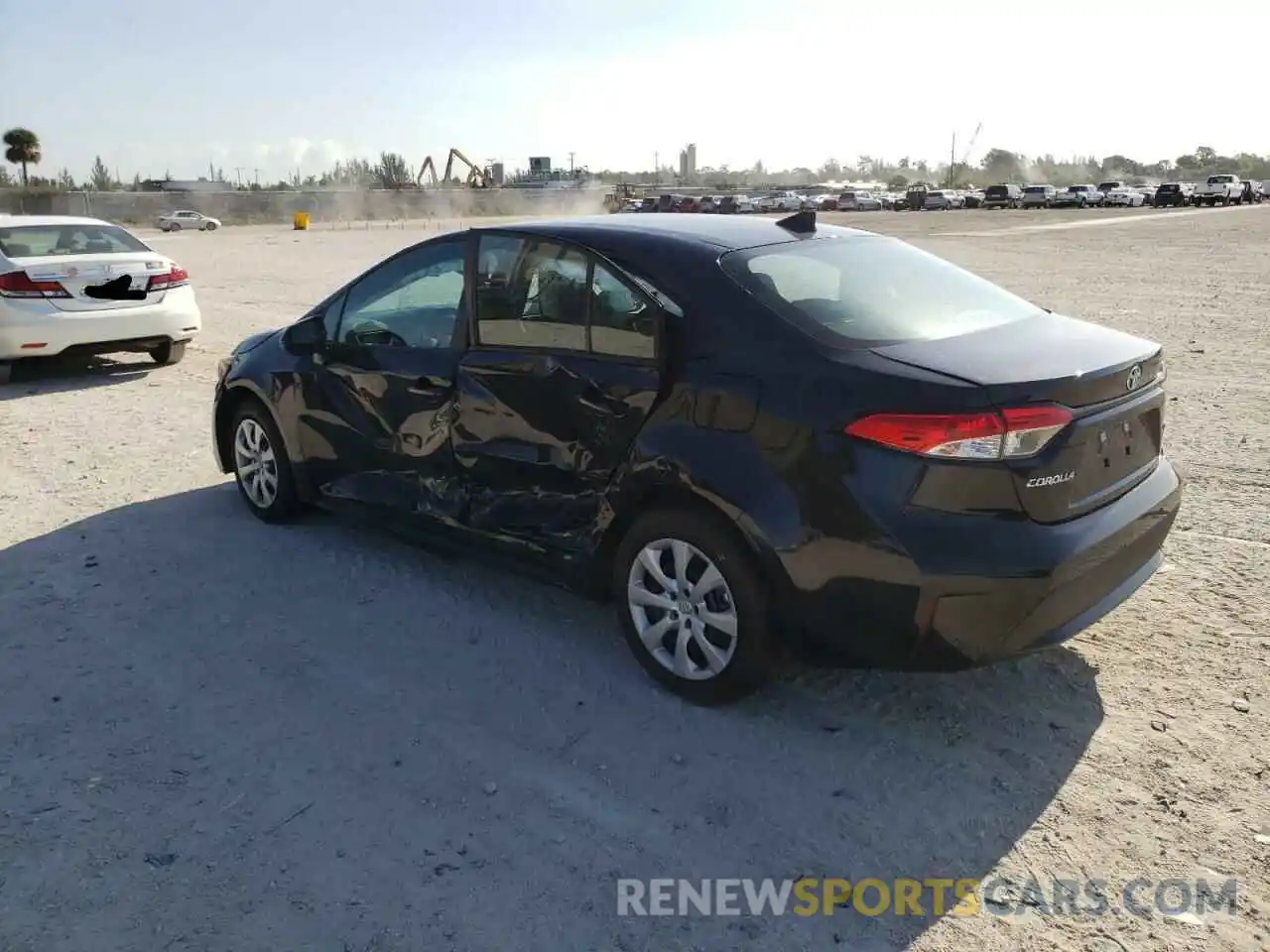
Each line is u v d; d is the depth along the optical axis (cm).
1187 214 4897
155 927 278
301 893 291
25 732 374
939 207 7419
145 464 707
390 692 400
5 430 802
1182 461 671
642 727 374
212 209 7294
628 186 9956
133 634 450
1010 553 321
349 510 524
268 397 551
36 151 8044
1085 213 5516
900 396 326
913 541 322
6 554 542
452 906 285
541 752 360
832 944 272
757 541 347
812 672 412
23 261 948
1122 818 318
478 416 440
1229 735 359
